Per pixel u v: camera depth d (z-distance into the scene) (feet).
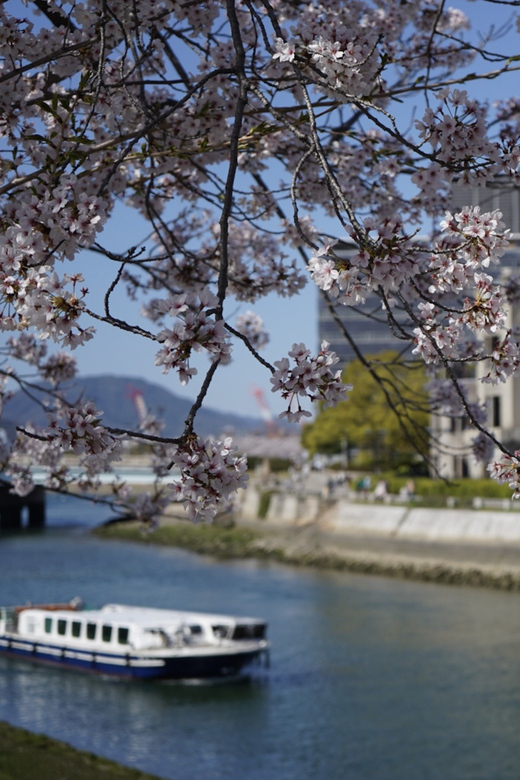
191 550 311.47
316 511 304.30
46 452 42.70
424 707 115.75
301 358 16.80
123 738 109.29
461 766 95.71
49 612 153.28
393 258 17.29
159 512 43.34
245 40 30.07
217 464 17.58
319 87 21.53
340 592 215.92
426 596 208.44
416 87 25.07
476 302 18.58
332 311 31.78
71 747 84.23
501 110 30.40
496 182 29.40
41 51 26.76
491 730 106.32
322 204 36.47
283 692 125.39
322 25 21.89
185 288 38.96
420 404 33.17
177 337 16.58
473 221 18.04
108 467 21.75
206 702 123.34
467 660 138.72
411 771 94.73
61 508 528.22
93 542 338.95
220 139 30.07
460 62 38.24
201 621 145.69
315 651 148.05
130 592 216.33
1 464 42.50
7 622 161.17
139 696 128.67
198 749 104.58
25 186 27.43
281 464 523.70
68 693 131.03
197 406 17.26
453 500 261.24
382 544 265.34
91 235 18.62
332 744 104.06
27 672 144.05
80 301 17.72
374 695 122.01
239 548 299.99
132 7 24.41
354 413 313.12
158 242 41.83
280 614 183.52
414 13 36.47
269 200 36.06
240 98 20.21
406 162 22.52
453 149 20.49
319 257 17.44
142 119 30.27
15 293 17.90
